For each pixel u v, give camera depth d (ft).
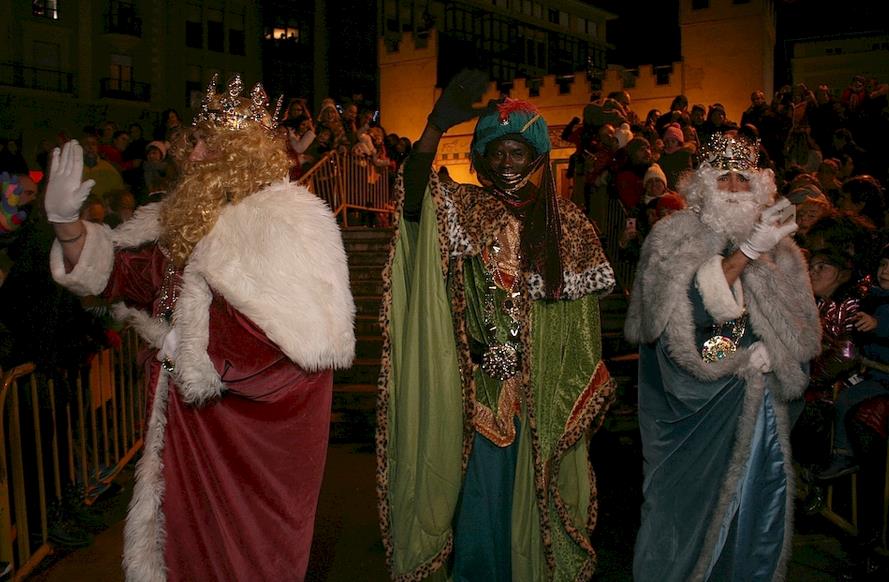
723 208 11.57
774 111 43.29
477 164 12.46
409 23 145.79
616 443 23.73
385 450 11.83
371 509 18.07
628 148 32.50
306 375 9.29
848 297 15.93
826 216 16.51
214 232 8.95
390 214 46.42
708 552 11.55
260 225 8.86
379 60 81.82
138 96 121.49
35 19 113.60
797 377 11.67
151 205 9.79
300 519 9.45
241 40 133.69
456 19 140.97
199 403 8.99
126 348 21.08
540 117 12.17
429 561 11.53
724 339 11.69
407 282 11.95
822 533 16.49
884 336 15.34
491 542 12.07
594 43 164.45
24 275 15.85
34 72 114.11
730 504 11.62
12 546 13.35
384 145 48.47
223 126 9.34
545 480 12.15
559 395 12.40
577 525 12.64
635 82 71.15
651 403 12.34
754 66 67.87
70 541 15.24
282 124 40.47
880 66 70.38
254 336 8.86
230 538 9.17
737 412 11.68
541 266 12.02
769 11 70.08
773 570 11.69
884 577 14.25
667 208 26.43
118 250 9.34
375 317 30.89
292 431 9.32
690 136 37.93
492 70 142.20
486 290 11.98
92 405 17.92
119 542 15.65
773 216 11.13
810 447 16.76
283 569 9.32
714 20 68.74
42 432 15.51
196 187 9.05
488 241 11.82
